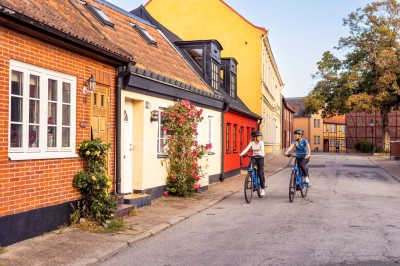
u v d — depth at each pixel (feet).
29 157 24.22
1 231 22.25
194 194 46.85
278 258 21.84
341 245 24.41
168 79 42.04
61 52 27.30
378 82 140.97
